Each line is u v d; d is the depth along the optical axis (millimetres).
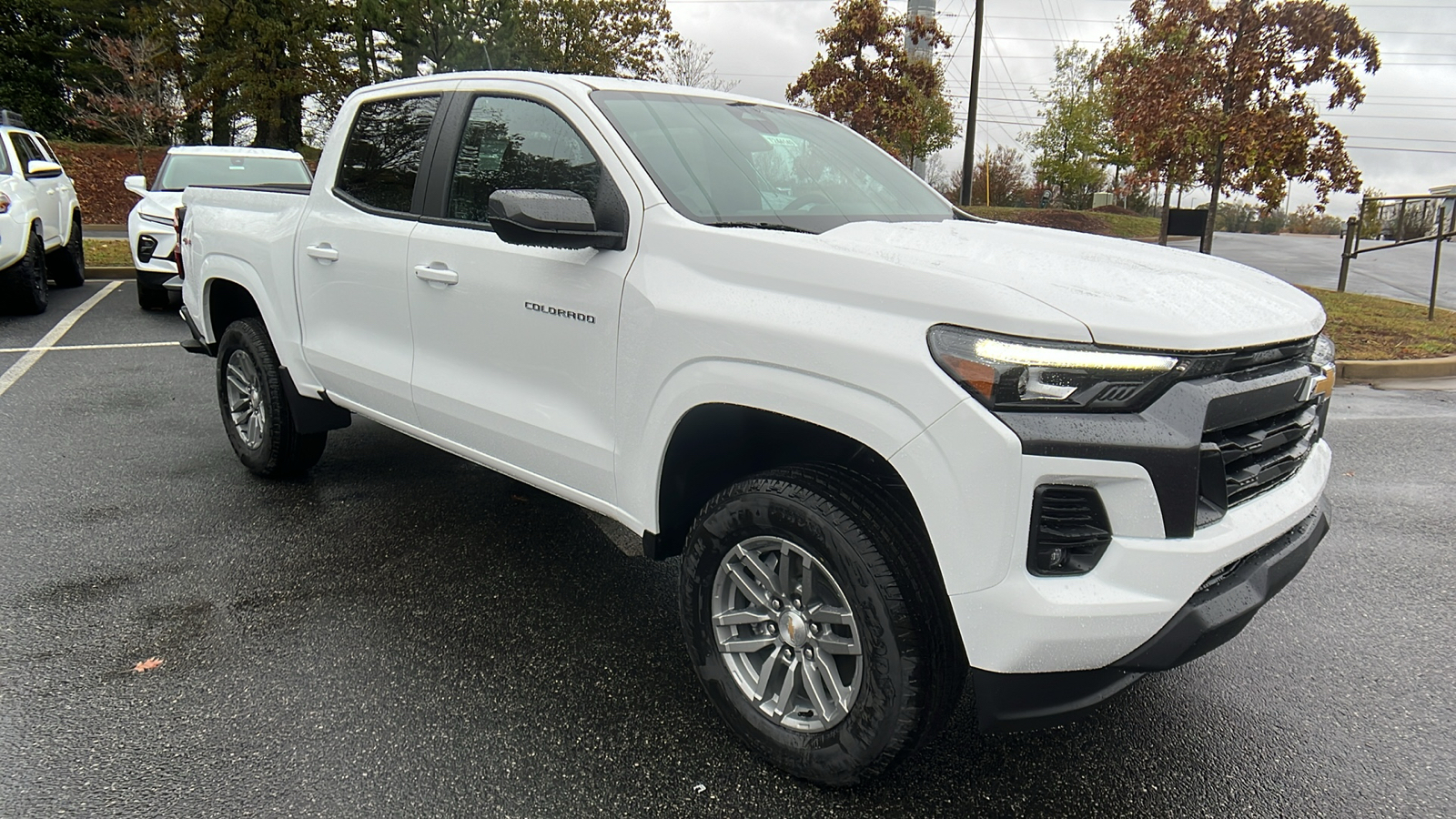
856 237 2617
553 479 3166
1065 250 2645
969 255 2428
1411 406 7359
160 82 27266
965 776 2590
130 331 9094
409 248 3574
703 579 2660
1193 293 2361
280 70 29156
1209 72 11867
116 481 4844
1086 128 32656
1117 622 2070
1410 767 2654
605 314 2824
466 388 3389
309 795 2438
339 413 4602
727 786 2514
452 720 2799
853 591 2277
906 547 2250
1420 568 4086
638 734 2746
